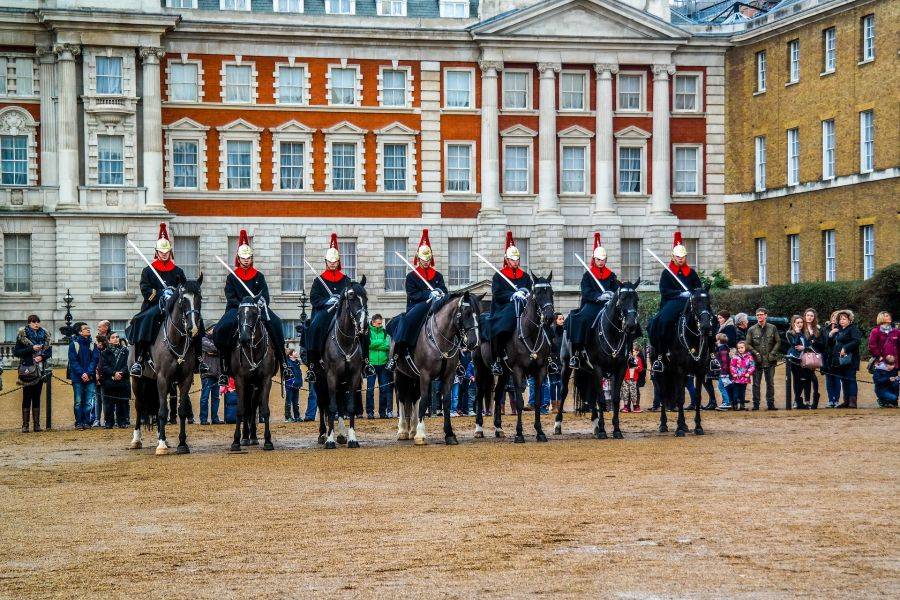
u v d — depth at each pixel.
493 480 24.83
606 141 79.88
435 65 78.88
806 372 42.94
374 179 78.69
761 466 26.30
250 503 22.59
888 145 66.38
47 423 40.00
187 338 30.61
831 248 72.00
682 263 34.41
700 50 81.06
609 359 32.56
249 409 32.97
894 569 16.66
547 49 79.25
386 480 25.16
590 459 28.02
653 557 17.50
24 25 73.19
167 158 76.00
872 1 67.44
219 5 78.06
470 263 79.75
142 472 27.28
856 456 27.84
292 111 77.44
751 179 79.50
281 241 77.62
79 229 73.69
